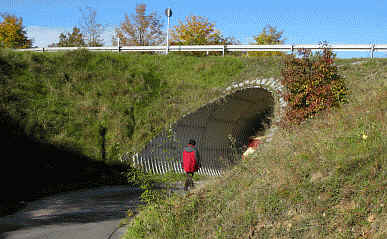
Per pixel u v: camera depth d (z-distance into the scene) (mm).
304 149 9094
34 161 14797
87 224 8383
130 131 19047
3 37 47219
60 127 17125
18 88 17750
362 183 6246
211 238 6066
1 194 11938
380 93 12875
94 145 17516
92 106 19328
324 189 6465
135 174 9719
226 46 26641
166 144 19469
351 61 21656
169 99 21953
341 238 5168
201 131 21922
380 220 5258
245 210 6594
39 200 12219
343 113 12266
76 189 14641
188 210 7289
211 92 21938
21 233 7434
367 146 7895
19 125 15781
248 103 23797
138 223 7266
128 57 25438
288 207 6293
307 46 23859
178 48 27656
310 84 14172
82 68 22141
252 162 9789
